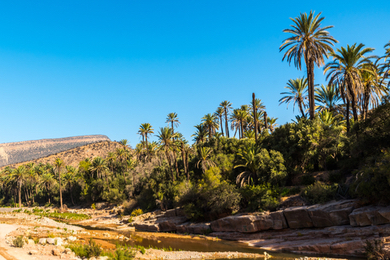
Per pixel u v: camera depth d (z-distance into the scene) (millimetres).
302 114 48125
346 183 29906
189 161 59125
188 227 39812
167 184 55406
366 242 20547
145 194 60375
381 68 31219
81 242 24609
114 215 64875
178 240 33219
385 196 23250
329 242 23984
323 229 26672
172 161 60500
